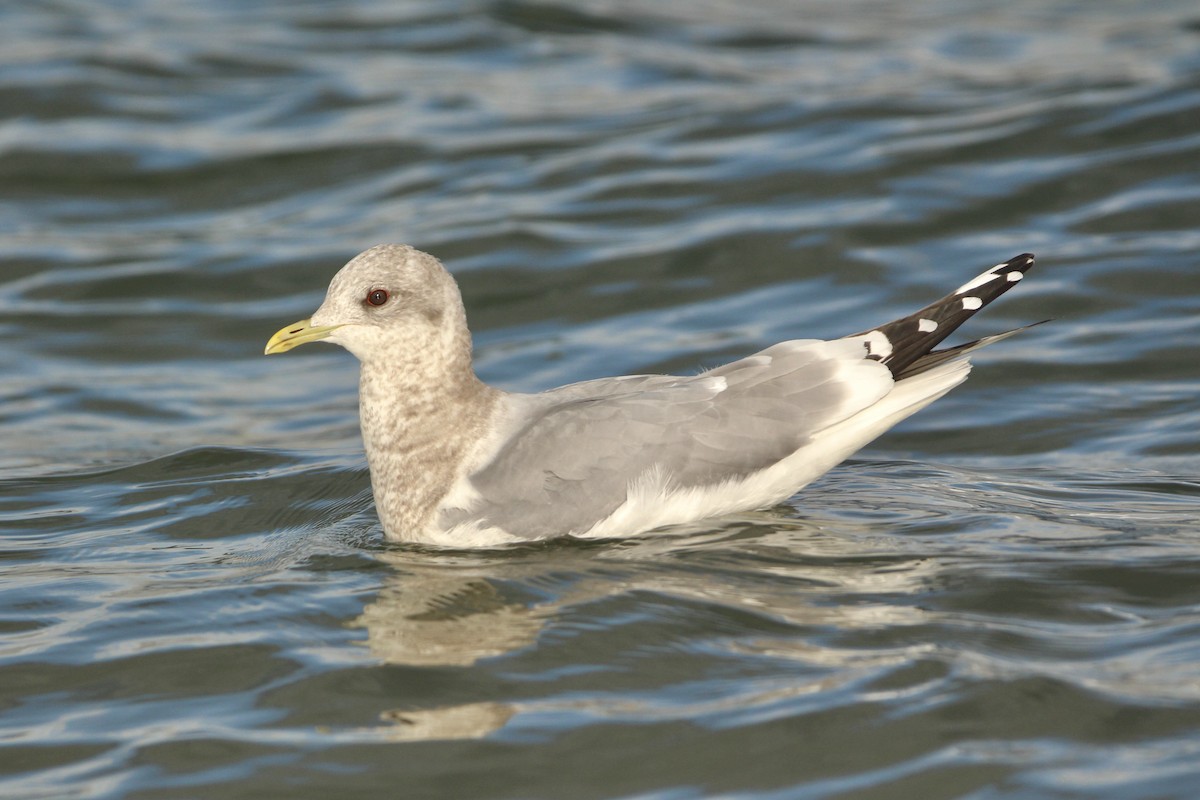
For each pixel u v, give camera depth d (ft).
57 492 42.65
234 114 74.08
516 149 69.26
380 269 37.93
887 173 63.10
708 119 70.85
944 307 38.88
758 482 37.09
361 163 68.90
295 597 33.68
